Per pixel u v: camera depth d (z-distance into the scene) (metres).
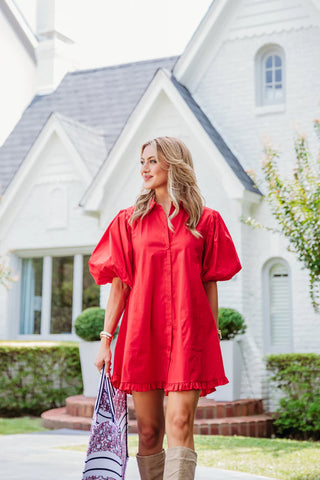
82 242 13.13
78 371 11.70
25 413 11.67
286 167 11.70
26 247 13.63
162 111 12.32
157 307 2.99
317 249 8.26
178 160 3.08
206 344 2.98
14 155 15.48
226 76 12.48
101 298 12.39
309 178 8.76
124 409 3.08
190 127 11.67
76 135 13.55
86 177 12.95
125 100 15.32
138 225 3.08
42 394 11.57
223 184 11.27
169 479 2.80
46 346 11.62
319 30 11.77
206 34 12.46
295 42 11.93
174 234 3.04
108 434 2.83
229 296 11.22
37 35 17.81
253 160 12.01
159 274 3.01
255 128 12.09
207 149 11.46
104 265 3.11
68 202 13.43
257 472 5.72
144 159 3.14
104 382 2.96
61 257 13.65
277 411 9.76
